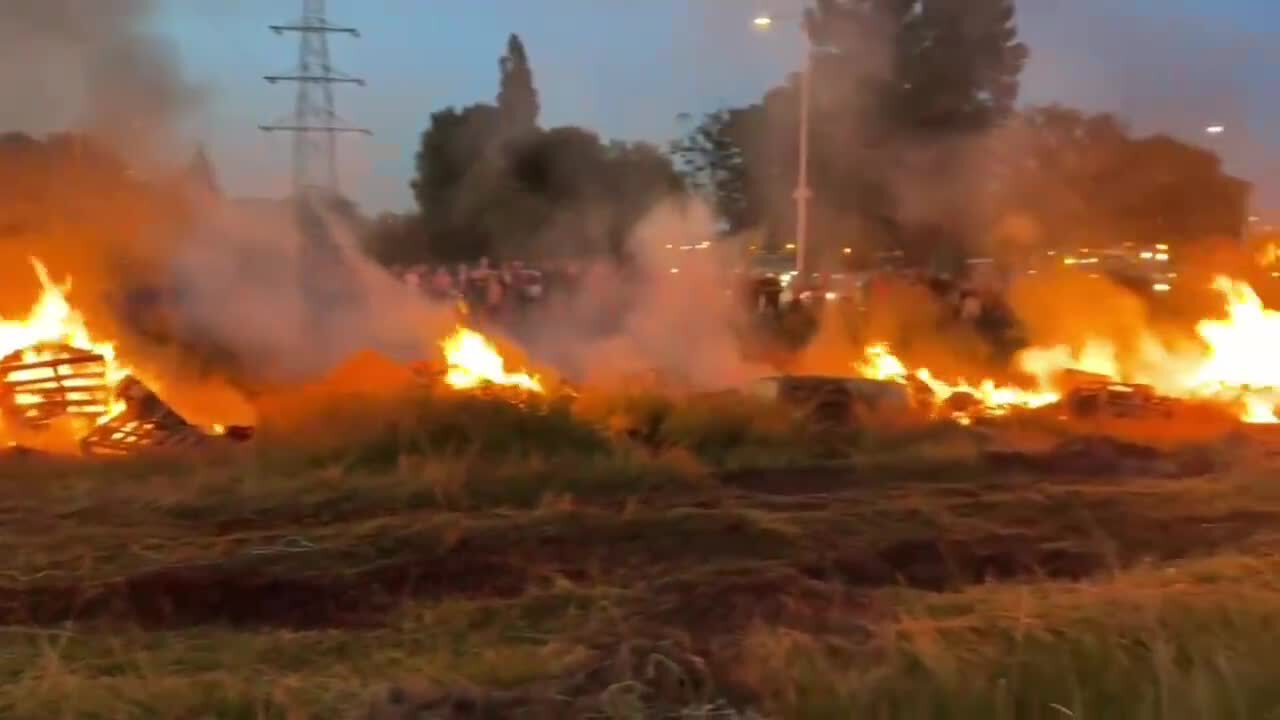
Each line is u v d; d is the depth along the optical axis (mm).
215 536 7324
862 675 4867
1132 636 5211
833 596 6199
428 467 8617
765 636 5324
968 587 6504
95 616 6039
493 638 5598
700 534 7371
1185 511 8305
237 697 4691
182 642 5578
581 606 6082
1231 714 4652
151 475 8922
